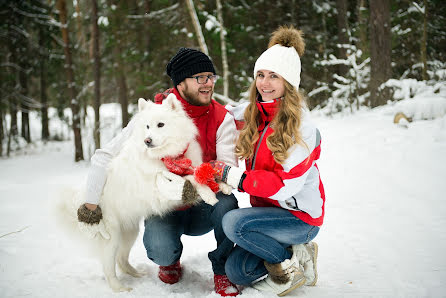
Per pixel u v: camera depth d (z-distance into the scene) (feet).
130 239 8.29
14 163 37.91
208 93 8.12
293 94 7.01
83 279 8.21
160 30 36.06
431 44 38.93
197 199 7.55
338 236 10.34
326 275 8.11
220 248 7.47
